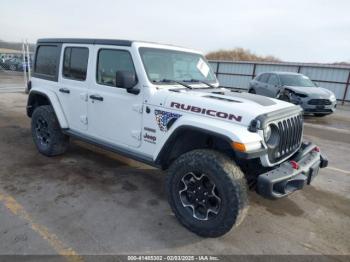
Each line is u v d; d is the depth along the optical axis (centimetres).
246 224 318
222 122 271
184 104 297
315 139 745
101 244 267
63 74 437
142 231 290
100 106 378
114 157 498
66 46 426
